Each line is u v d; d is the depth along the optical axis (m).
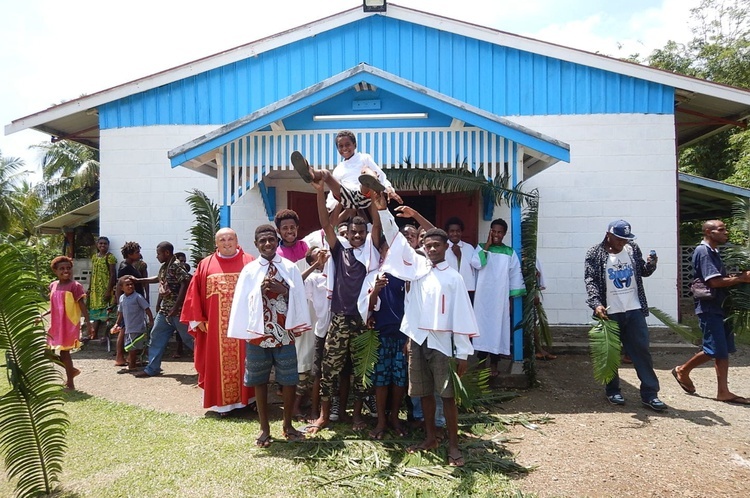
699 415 5.13
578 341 8.66
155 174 9.34
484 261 6.36
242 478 3.78
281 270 4.43
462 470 3.89
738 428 4.76
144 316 7.39
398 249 4.25
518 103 8.91
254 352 4.38
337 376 4.75
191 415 5.28
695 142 11.77
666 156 8.68
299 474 3.85
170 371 7.23
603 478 3.78
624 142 8.75
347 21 9.08
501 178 6.34
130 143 9.36
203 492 3.59
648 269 5.43
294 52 9.25
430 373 4.16
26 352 3.56
